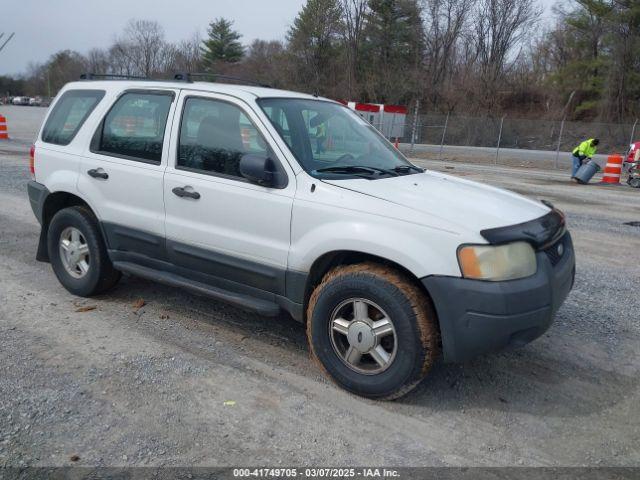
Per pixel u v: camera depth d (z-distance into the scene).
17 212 8.88
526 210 3.96
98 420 3.36
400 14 54.44
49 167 5.30
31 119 42.03
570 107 48.12
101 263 5.05
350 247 3.62
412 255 3.43
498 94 51.44
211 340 4.50
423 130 36.19
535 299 3.42
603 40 45.50
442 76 54.78
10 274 5.89
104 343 4.36
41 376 3.82
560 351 4.57
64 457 3.02
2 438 3.15
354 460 3.10
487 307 3.32
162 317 4.89
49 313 4.90
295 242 3.86
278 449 3.17
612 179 17.73
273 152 4.00
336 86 55.78
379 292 3.52
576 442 3.35
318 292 3.80
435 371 4.14
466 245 3.36
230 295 4.26
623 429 3.50
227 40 76.50
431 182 4.27
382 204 3.62
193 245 4.37
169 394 3.67
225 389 3.76
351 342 3.70
